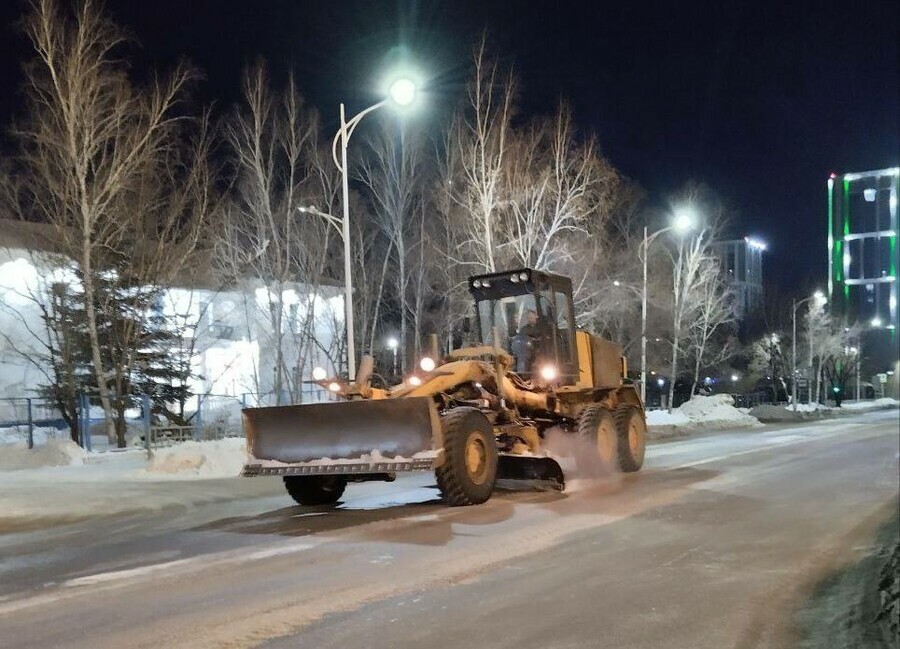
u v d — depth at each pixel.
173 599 6.91
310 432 11.33
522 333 14.56
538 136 33.53
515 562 8.09
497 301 15.02
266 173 33.19
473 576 7.56
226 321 36.31
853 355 73.75
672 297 41.50
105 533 10.50
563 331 15.05
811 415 51.53
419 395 11.83
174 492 14.16
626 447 15.54
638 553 8.51
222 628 6.09
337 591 7.07
